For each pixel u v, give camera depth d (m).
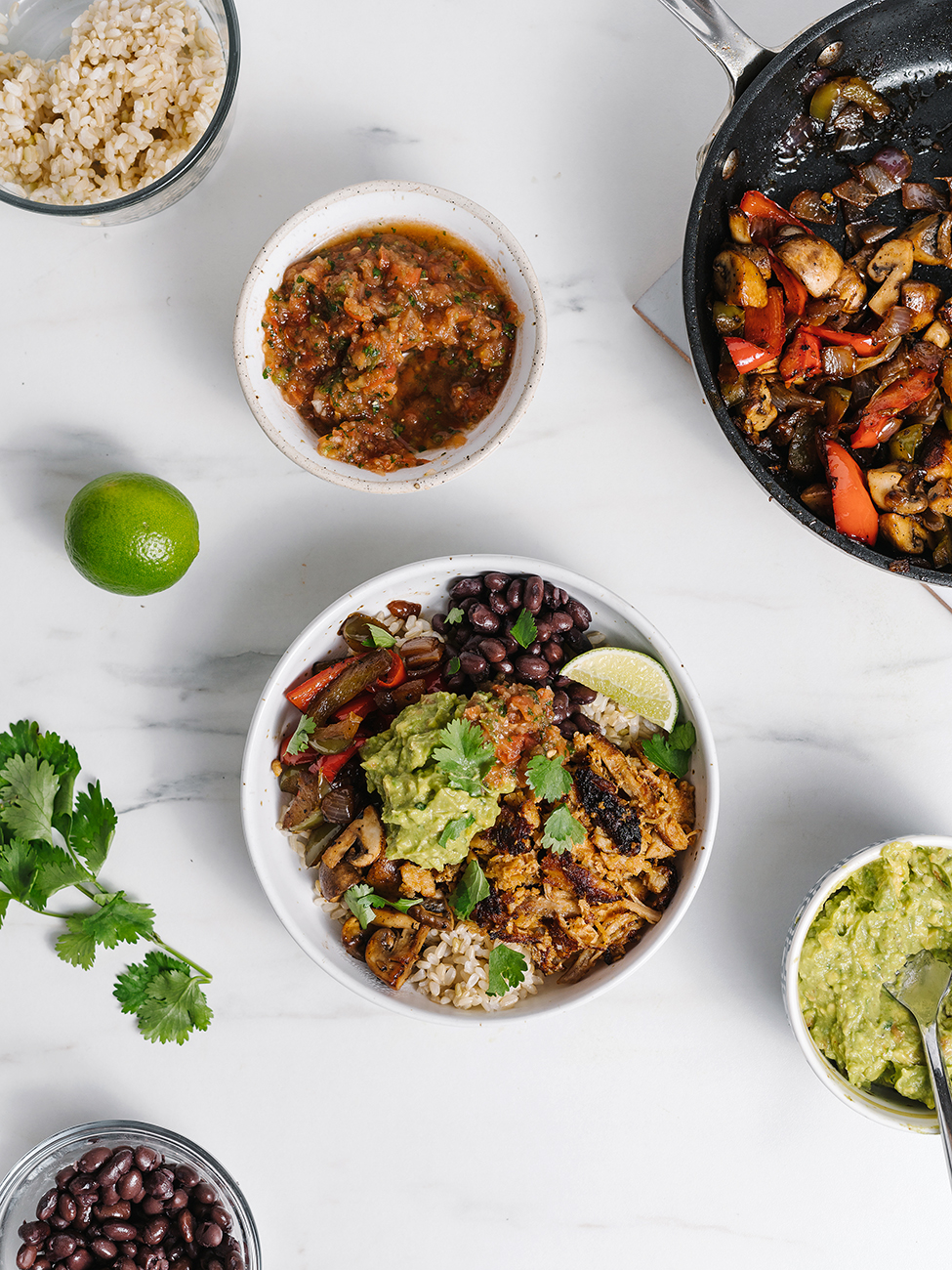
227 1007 0.80
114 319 0.79
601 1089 0.80
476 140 0.79
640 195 0.79
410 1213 0.81
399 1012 0.72
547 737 0.73
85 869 0.78
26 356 0.79
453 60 0.79
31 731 0.78
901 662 0.80
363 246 0.74
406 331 0.73
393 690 0.75
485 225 0.73
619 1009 0.80
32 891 0.77
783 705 0.80
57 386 0.79
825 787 0.80
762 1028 0.80
